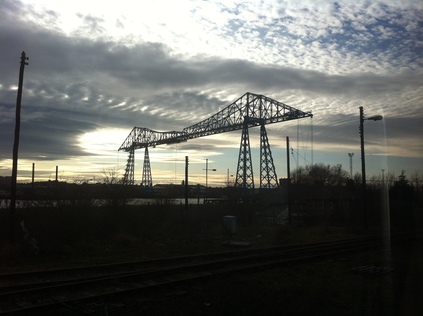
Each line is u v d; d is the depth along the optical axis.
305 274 11.74
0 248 15.61
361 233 27.69
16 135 18.08
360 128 30.50
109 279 9.77
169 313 7.41
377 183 39.19
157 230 25.08
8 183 53.22
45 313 7.30
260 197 50.41
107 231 22.25
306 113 64.56
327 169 76.69
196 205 35.69
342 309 7.91
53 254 15.62
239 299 8.23
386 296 9.00
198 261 14.23
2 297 8.09
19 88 18.38
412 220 35.19
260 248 18.09
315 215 37.41
